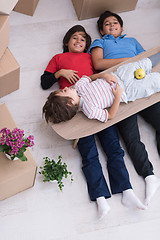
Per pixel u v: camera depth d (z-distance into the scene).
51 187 2.10
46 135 2.27
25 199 2.04
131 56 2.51
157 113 2.24
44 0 2.78
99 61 2.42
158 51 2.30
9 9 2.07
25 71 2.48
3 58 2.18
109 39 2.55
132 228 2.03
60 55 2.45
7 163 1.87
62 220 2.01
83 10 2.65
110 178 2.14
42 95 2.41
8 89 2.33
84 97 2.06
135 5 2.81
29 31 2.63
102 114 2.03
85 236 1.98
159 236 2.03
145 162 2.15
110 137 2.19
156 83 2.12
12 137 1.73
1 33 2.04
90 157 2.13
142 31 2.78
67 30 2.69
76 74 2.33
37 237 1.95
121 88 2.10
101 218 2.02
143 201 2.11
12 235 1.94
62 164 2.17
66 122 2.05
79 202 2.07
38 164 2.16
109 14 2.61
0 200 2.01
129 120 2.22
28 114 2.33
